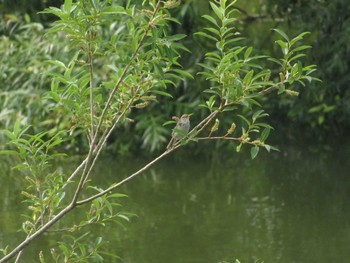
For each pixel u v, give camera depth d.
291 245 11.77
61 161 16.11
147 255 11.29
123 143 16.95
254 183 15.09
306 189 14.70
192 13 16.55
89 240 11.84
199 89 17.06
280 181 15.25
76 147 16.75
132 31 6.20
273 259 11.18
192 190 14.57
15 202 13.60
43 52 17.20
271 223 12.77
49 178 6.55
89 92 6.52
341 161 16.75
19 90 16.98
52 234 12.03
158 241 11.85
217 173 15.79
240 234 12.18
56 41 16.94
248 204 13.75
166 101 16.95
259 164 16.53
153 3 6.01
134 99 6.35
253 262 11.05
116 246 11.62
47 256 11.16
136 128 16.52
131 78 6.38
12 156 16.83
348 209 13.49
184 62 17.16
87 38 6.11
